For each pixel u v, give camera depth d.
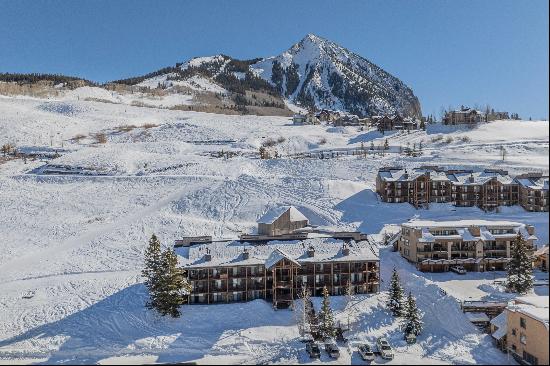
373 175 156.50
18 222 124.00
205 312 75.12
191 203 136.12
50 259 101.38
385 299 77.44
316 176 160.00
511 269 74.00
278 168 170.50
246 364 60.31
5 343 69.06
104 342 68.56
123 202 138.62
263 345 66.00
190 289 76.25
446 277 86.06
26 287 87.75
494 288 76.88
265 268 78.88
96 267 96.88
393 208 128.50
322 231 108.88
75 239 112.88
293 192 141.25
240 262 79.50
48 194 145.25
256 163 177.00
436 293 74.56
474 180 123.94
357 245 85.25
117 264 98.12
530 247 72.38
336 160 174.25
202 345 66.50
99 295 83.38
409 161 165.50
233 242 85.06
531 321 52.19
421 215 121.88
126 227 118.75
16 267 97.62
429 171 134.88
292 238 87.00
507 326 57.28
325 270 80.31
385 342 62.16
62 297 83.25
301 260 80.19
